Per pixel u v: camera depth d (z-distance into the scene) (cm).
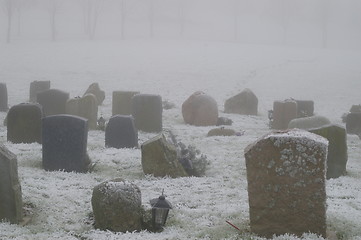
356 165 1656
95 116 2322
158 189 1290
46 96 2434
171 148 1443
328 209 1077
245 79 4891
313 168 884
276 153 893
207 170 1541
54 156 1461
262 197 906
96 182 1361
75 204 1123
